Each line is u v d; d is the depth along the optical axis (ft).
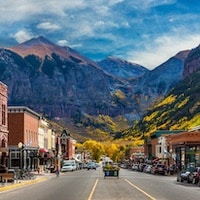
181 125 548.72
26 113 268.21
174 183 165.07
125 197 94.63
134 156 582.76
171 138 318.04
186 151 281.33
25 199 95.55
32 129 288.71
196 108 555.69
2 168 165.68
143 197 94.79
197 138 270.46
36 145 301.22
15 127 260.21
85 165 474.90
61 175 252.62
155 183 161.07
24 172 187.83
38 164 307.17
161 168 268.41
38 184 159.22
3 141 212.84
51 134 386.32
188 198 94.84
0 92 205.46
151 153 472.85
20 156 254.47
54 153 376.07
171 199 91.25
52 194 108.99
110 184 151.02
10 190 127.54
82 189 126.31
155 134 449.89
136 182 166.50
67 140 536.01
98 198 92.12
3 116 213.66
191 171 167.53
